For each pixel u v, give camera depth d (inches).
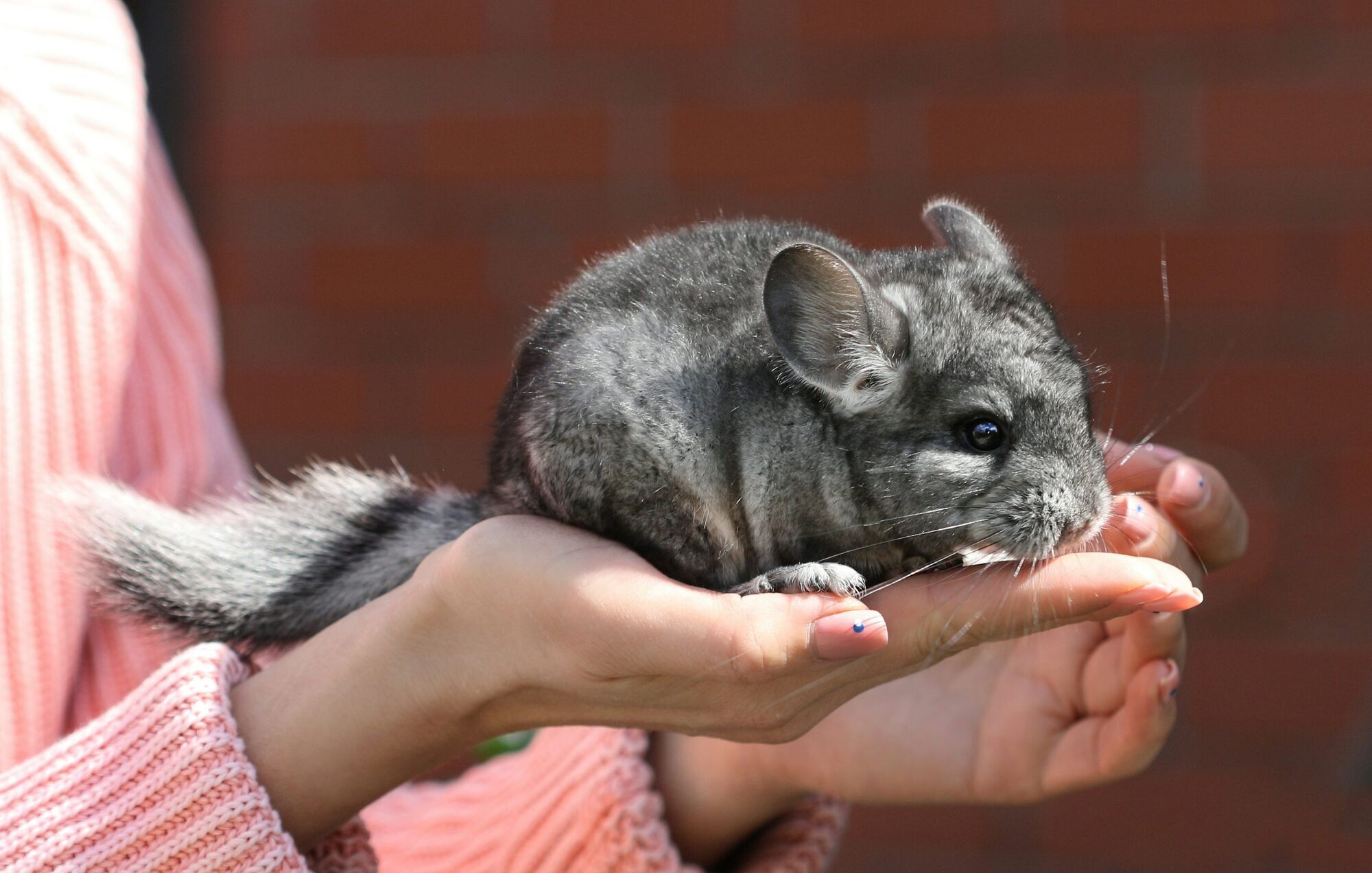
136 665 45.1
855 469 43.0
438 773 57.6
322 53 63.5
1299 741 59.1
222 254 64.9
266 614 44.1
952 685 44.5
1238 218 57.7
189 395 47.1
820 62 59.7
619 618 39.5
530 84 61.9
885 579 43.6
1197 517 41.9
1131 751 43.0
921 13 58.8
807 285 42.3
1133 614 42.9
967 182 59.1
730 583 42.8
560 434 42.4
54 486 44.3
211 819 40.3
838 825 44.8
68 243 44.8
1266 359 58.0
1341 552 58.0
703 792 44.2
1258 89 57.4
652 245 43.8
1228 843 59.7
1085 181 58.4
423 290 63.4
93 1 46.2
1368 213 57.1
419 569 41.3
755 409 42.7
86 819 40.3
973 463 42.9
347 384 64.2
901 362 43.1
